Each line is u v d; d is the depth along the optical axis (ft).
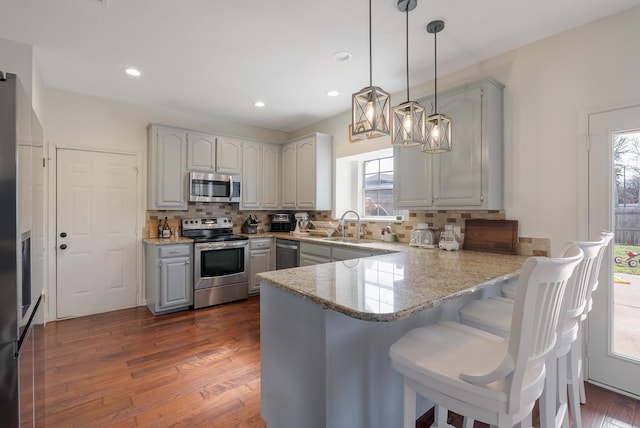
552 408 4.03
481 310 5.38
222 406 6.34
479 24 7.18
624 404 6.40
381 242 11.49
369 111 5.26
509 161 8.36
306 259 12.82
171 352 8.66
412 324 5.56
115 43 8.04
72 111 11.37
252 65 9.24
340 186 14.07
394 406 5.24
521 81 8.15
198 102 12.45
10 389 4.27
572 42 7.35
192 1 6.41
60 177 11.16
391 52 8.43
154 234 12.96
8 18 6.94
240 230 15.60
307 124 15.61
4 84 4.21
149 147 12.62
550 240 7.65
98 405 6.33
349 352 4.53
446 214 9.86
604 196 6.95
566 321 4.84
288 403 4.95
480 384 3.10
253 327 10.52
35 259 5.46
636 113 6.54
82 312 11.56
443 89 9.88
